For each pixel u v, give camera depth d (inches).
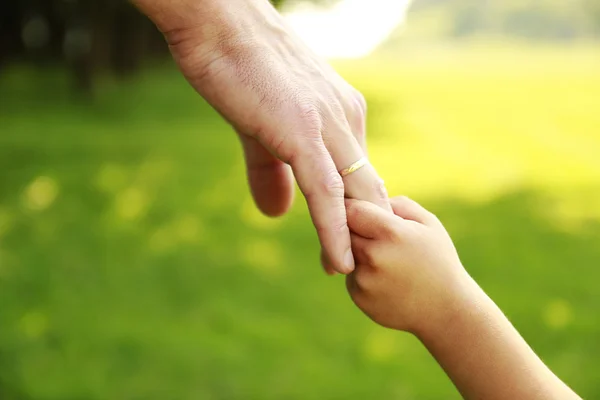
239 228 216.5
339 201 26.3
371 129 493.0
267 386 115.1
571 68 1539.1
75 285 160.4
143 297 154.8
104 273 169.6
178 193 262.7
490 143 445.1
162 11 28.7
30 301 149.2
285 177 37.6
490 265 185.9
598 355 130.7
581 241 214.8
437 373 122.0
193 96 622.5
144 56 832.9
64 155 333.4
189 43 28.8
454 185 304.7
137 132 423.8
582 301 160.6
